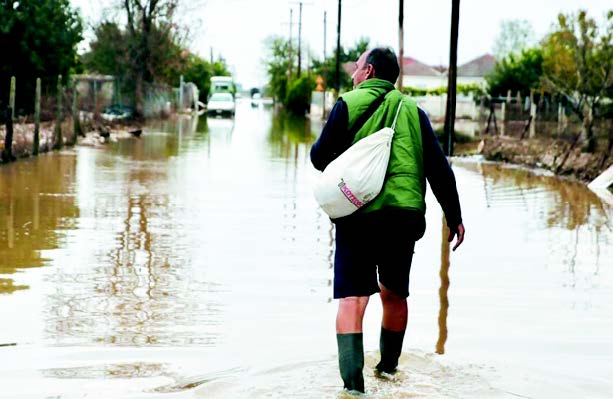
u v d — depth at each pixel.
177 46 78.19
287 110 128.88
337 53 93.88
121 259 15.57
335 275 8.83
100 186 26.73
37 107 36.59
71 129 45.81
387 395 8.52
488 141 49.94
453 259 16.39
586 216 23.36
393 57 9.20
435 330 11.24
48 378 9.03
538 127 50.50
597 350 10.45
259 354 9.95
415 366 9.59
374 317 11.78
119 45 74.62
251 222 20.42
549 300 13.09
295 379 8.98
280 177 31.44
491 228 20.66
